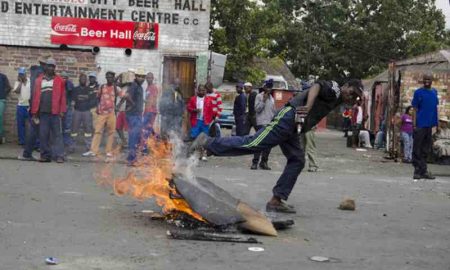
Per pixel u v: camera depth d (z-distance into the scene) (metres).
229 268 5.45
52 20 16.09
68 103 14.58
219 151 7.86
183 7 16.50
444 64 19.34
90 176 10.76
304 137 13.50
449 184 12.16
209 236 6.49
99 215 7.47
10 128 16.06
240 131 14.17
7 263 5.32
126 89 14.17
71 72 16.06
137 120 13.29
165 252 5.90
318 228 7.35
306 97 8.00
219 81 17.81
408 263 5.92
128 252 5.84
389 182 12.12
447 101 18.25
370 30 47.91
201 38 16.62
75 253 5.73
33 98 12.55
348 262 5.85
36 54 15.93
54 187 9.41
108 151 14.09
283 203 8.32
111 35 16.30
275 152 18.67
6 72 15.91
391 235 7.15
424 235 7.24
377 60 48.47
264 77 32.69
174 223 7.11
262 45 30.86
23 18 16.05
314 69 49.25
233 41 29.98
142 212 7.74
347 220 7.91
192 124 14.19
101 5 16.25
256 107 13.60
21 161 12.59
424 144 12.75
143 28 16.39
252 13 29.94
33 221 6.98
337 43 49.31
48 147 12.70
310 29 48.72
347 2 49.25
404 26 47.84
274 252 6.10
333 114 46.66
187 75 16.70
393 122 18.00
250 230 6.83
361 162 16.88
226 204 6.90
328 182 11.64
